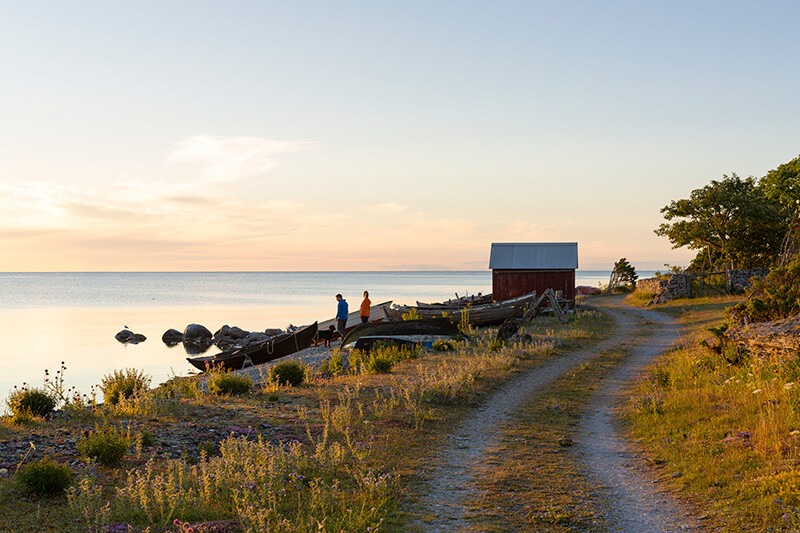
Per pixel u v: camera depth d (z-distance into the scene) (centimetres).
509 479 973
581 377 1959
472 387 1734
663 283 5003
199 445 1078
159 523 711
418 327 2905
